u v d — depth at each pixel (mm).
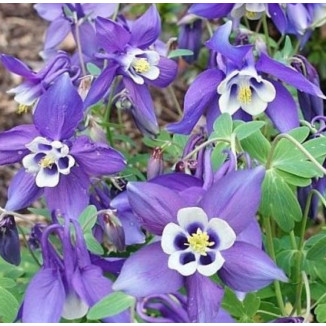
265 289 341
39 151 294
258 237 256
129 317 248
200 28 417
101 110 422
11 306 294
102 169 297
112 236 297
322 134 319
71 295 255
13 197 303
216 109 314
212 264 240
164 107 647
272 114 317
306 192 331
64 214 270
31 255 363
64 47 700
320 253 322
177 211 243
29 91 339
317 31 569
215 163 279
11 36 742
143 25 325
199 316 240
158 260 242
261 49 364
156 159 315
